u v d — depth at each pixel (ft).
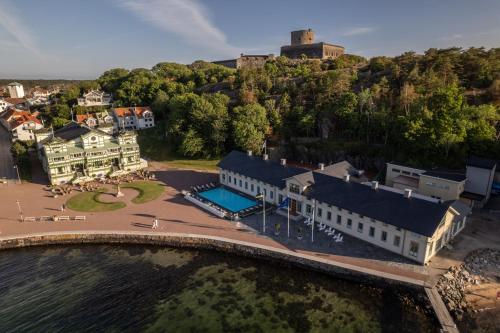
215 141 362.53
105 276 154.40
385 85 353.92
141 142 422.00
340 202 177.58
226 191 254.47
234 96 459.73
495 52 370.94
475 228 177.68
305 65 504.02
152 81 584.40
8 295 141.38
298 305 131.13
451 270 142.61
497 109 265.54
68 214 216.54
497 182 215.92
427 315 123.54
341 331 117.08
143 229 191.11
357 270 143.64
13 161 344.49
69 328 121.80
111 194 255.09
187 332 118.52
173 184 278.46
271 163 240.94
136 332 119.03
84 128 319.06
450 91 253.65
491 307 123.95
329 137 336.70
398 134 276.82
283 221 197.26
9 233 188.34
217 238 176.55
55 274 156.97
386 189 183.52
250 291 140.67
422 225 144.77
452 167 239.09
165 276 153.28
